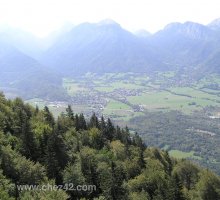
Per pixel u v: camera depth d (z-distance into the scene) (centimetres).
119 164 11700
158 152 15738
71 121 15488
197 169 15288
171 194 10406
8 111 12875
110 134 16225
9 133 11138
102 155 11781
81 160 10594
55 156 10150
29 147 10544
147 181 11225
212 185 13025
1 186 7481
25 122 10994
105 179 9912
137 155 13600
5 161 8638
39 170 8794
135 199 9844
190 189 13725
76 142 12544
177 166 14962
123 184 10088
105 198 9550
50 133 11256
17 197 7619
